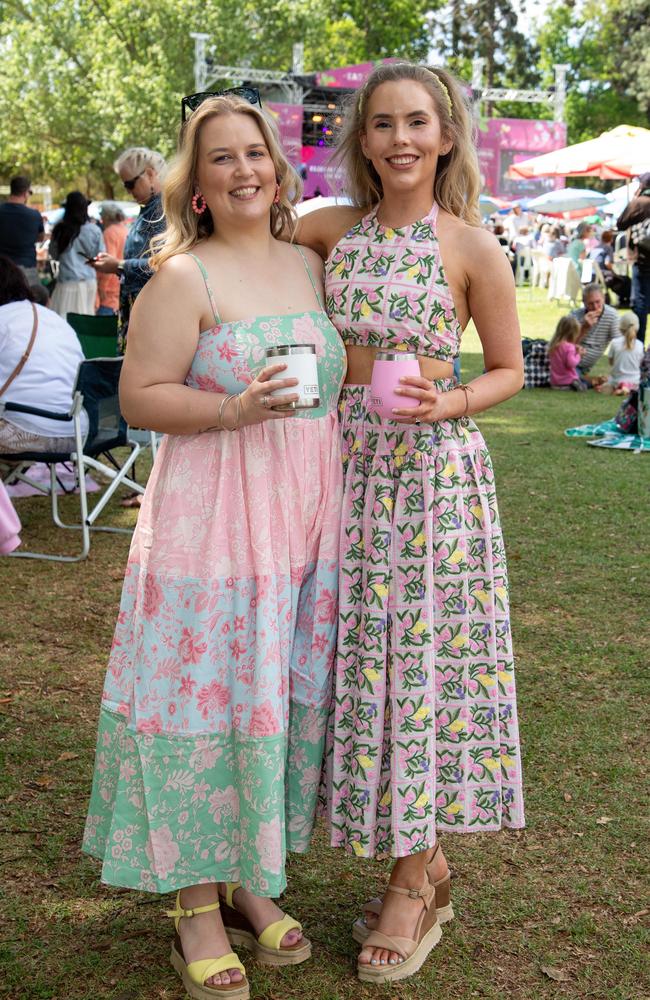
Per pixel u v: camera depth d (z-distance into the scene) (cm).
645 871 263
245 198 216
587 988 221
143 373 212
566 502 619
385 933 227
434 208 225
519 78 5128
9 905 245
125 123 3105
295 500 216
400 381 209
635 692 366
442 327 221
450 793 227
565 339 1074
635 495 634
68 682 370
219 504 211
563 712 350
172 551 212
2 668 379
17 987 218
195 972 216
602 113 5300
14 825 278
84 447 515
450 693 223
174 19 2997
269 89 2197
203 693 212
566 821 286
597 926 242
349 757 223
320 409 220
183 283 212
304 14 3125
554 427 861
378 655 217
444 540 218
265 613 210
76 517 585
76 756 315
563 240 2217
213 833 217
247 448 212
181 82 3031
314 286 229
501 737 231
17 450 509
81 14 3319
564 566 504
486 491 225
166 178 221
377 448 220
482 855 271
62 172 3856
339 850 275
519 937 238
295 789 226
